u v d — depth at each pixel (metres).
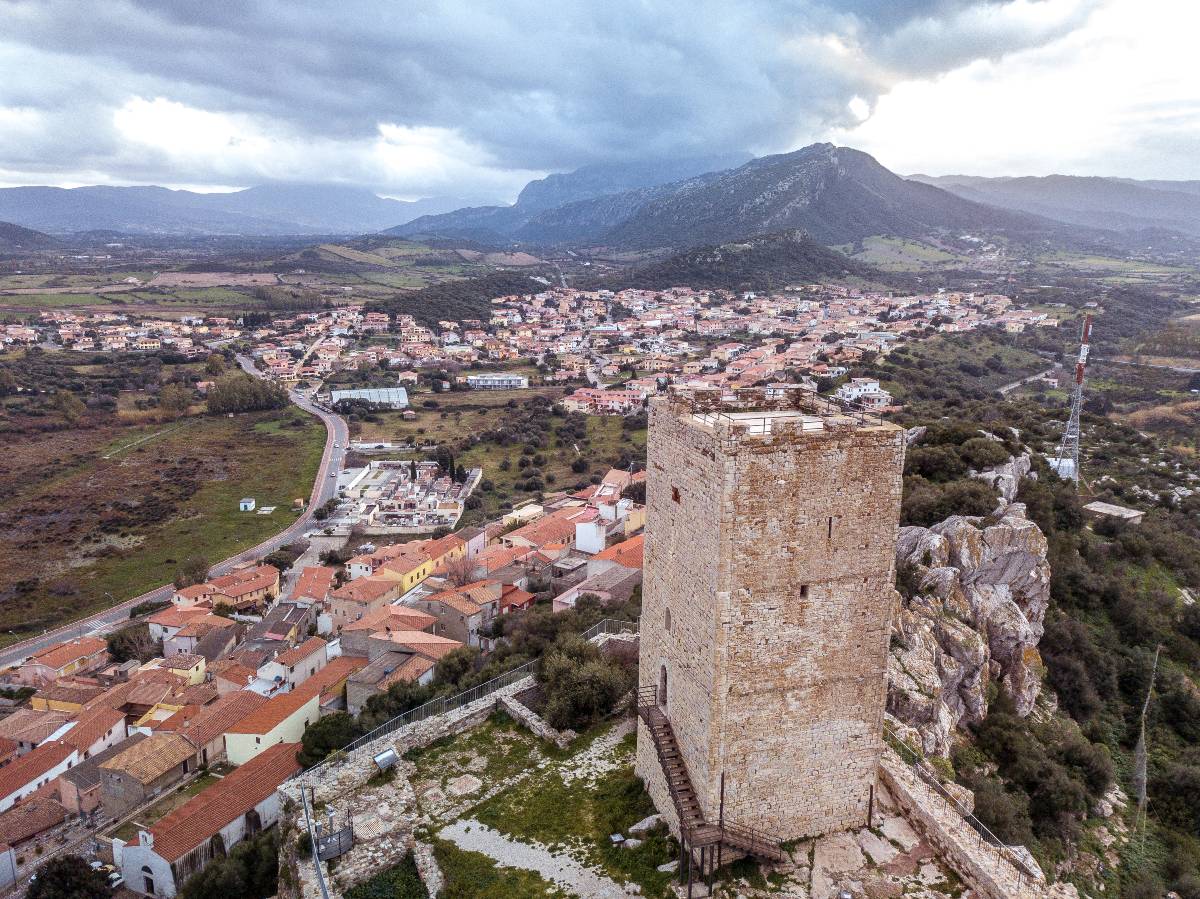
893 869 27.69
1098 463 116.75
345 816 31.89
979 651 48.94
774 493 25.52
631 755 36.62
